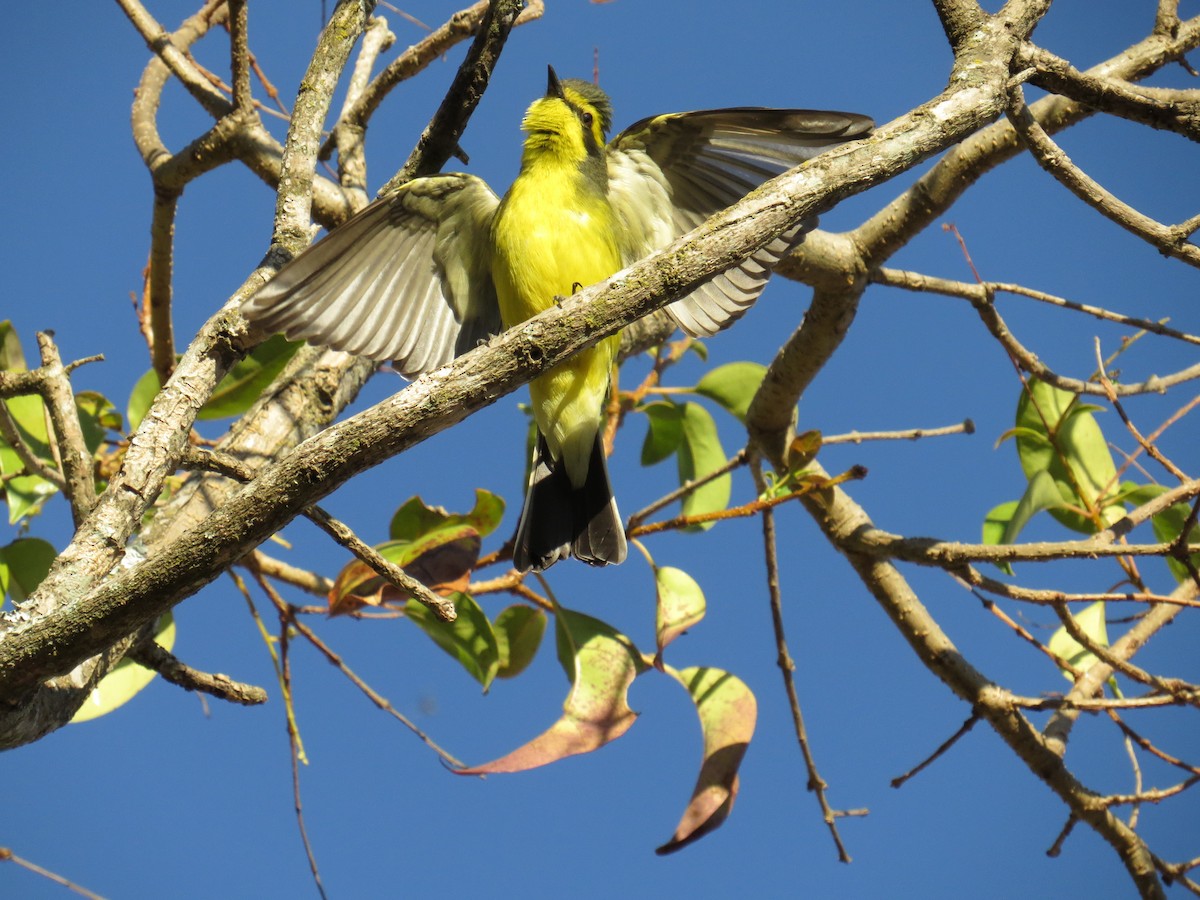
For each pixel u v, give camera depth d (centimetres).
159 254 895
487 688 872
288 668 850
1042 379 898
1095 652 762
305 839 838
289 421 846
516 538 809
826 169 541
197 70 1022
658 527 848
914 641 877
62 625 534
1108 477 942
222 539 518
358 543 586
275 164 931
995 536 979
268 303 632
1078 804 816
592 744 819
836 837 904
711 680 870
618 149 823
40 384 660
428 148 760
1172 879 805
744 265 796
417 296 785
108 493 602
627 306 517
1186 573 926
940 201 877
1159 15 869
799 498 905
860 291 903
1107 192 654
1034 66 616
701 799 819
